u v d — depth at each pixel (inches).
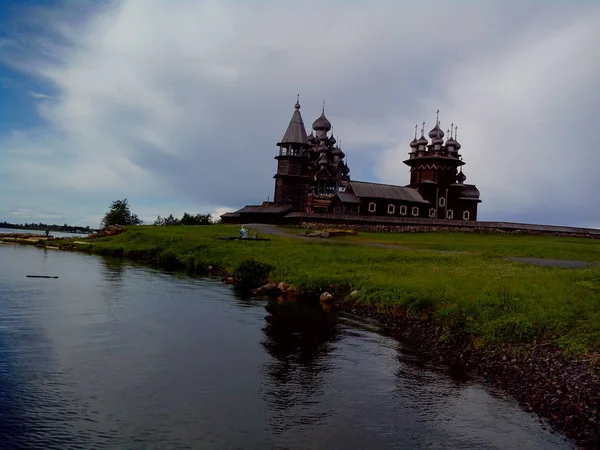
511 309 822.5
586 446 450.9
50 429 461.7
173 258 2087.8
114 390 558.9
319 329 883.4
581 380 572.1
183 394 554.6
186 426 477.7
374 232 3147.1
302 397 559.5
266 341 788.6
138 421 485.1
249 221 3858.3
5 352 676.1
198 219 4549.7
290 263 1590.8
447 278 1133.1
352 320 970.7
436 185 4311.0
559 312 773.3
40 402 518.6
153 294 1197.7
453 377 639.1
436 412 527.5
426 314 923.4
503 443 459.5
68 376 595.5
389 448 447.2
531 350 689.0
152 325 865.5
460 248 2145.7
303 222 3326.8
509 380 621.3
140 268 1806.1
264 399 550.0
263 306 1089.4
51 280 1369.3
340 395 568.7
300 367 663.8
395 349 764.0
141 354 693.3
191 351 717.3
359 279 1268.5
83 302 1049.5
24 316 893.8
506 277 1108.5
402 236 2910.9
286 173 4092.0
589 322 724.0
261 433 468.8
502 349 713.6
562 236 3393.2
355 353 737.6
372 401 553.9
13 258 2032.5
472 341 761.6
